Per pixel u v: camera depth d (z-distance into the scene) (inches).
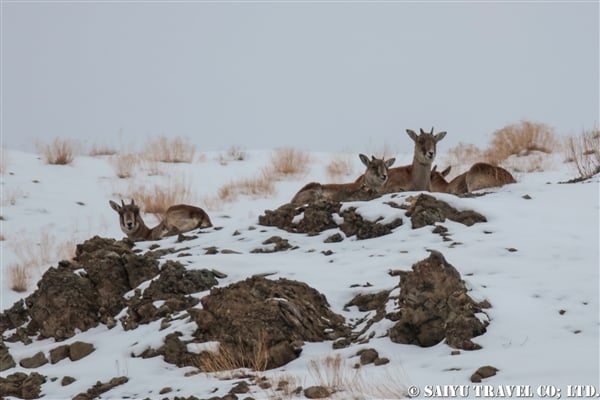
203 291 1289.4
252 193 2534.5
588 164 2069.4
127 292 1369.3
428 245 1358.3
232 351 1071.0
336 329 1118.4
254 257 1402.6
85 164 2869.1
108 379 1061.1
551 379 853.8
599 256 1243.8
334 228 1526.8
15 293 1803.6
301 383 930.1
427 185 1945.1
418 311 1030.4
